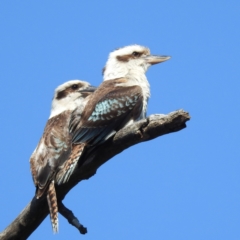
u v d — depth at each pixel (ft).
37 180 42.98
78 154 38.11
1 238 37.76
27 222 37.55
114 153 36.24
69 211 37.22
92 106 41.65
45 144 46.29
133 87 44.70
